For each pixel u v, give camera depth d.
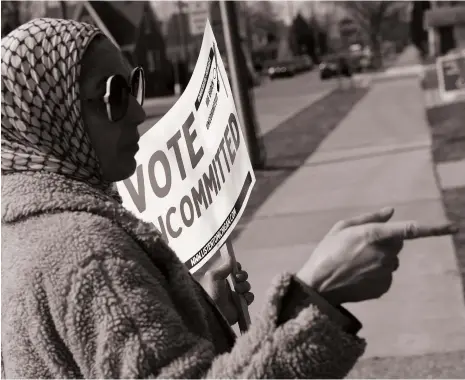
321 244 1.35
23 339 1.39
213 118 2.38
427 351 5.16
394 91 35.47
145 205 2.61
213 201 2.38
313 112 29.39
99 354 1.33
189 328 1.53
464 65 25.44
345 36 109.75
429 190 10.95
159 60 56.62
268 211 10.85
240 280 2.34
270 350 1.29
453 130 17.31
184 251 2.52
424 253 7.45
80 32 1.56
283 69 76.81
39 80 1.54
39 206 1.45
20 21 27.92
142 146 2.61
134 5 55.94
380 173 12.96
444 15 54.94
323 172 13.88
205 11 14.18
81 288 1.34
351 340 1.31
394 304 6.16
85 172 1.59
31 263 1.38
